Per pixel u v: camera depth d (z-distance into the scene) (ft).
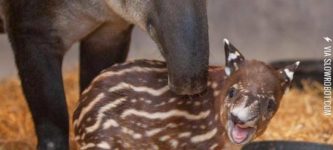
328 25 62.59
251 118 24.63
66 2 31.73
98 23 32.86
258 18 63.31
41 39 31.63
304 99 50.11
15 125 44.21
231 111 24.88
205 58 26.53
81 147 28.12
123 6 30.14
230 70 26.25
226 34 62.59
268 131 42.32
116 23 33.24
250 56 62.69
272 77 25.71
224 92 26.04
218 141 26.63
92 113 27.63
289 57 62.23
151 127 27.09
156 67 27.81
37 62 31.50
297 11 63.05
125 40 34.65
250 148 31.76
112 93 27.55
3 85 55.01
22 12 31.45
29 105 31.81
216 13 62.95
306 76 53.67
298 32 62.85
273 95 25.45
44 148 31.40
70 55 60.34
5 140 40.93
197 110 26.76
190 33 26.48
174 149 27.12
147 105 27.17
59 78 31.76
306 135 41.65
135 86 27.43
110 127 27.35
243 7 63.26
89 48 34.63
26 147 40.68
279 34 63.05
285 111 47.85
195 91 26.35
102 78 27.94
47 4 31.45
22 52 31.63
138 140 27.25
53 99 31.45
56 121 31.50
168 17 26.94
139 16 29.27
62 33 32.09
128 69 27.78
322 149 32.40
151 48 60.95
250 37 63.00
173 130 26.96
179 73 26.27
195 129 26.84
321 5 62.69
